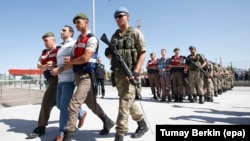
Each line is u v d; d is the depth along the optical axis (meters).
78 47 3.52
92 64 3.57
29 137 3.91
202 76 7.93
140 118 3.71
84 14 3.59
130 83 3.33
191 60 7.98
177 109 6.48
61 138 3.59
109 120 4.04
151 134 3.89
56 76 4.12
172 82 8.55
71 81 3.73
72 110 3.42
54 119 5.43
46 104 4.04
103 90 10.08
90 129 4.34
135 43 3.46
